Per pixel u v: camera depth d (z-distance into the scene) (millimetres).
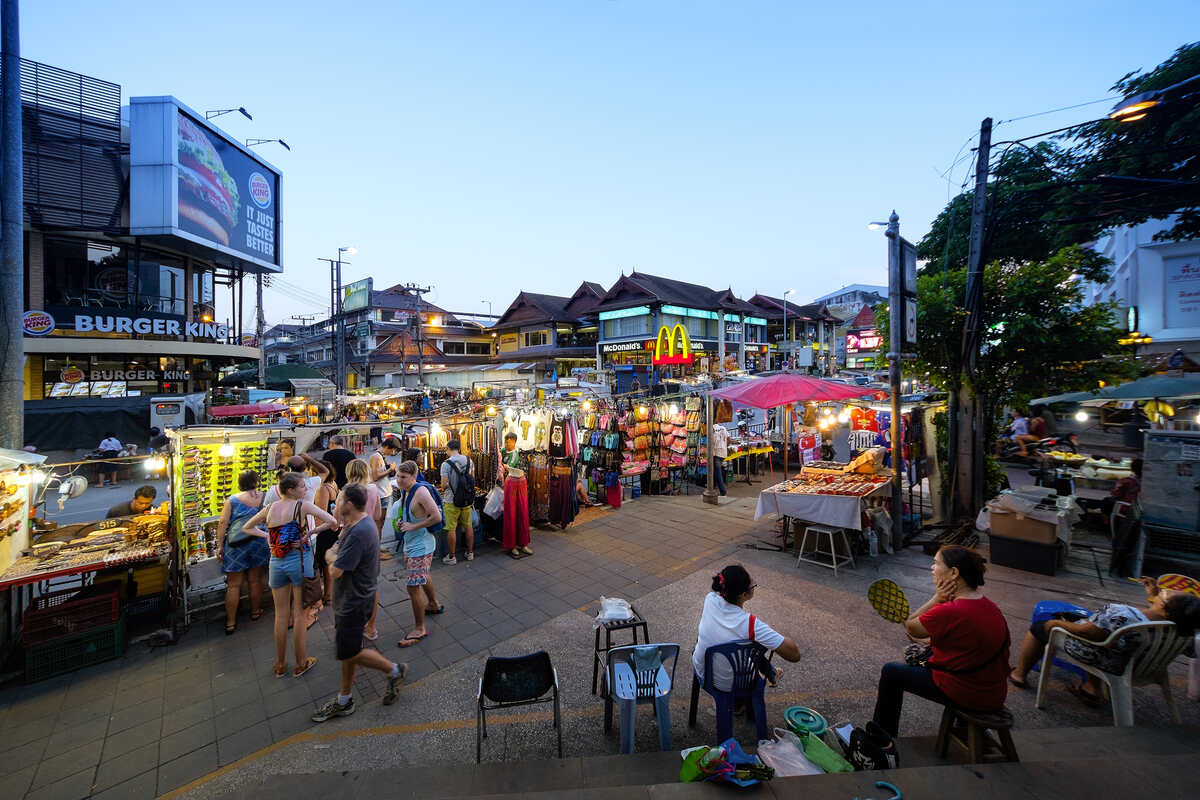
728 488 12383
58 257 20141
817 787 2656
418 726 3850
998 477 9070
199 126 21578
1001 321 8203
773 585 6305
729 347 40812
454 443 7316
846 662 4574
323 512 4883
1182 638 3488
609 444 10234
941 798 2572
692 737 3652
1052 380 8469
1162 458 6293
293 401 23234
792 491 7215
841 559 7180
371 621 5133
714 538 8203
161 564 5527
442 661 4742
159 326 20641
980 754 2928
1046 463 10750
